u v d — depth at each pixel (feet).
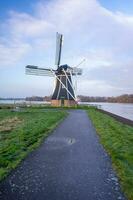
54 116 99.66
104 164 28.27
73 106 191.21
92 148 37.35
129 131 58.18
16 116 99.96
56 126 65.92
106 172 25.25
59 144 40.29
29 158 30.78
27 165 27.63
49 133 52.75
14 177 23.53
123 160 29.68
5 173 24.25
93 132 55.16
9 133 51.19
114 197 19.20
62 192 20.10
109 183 22.12
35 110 153.28
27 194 19.63
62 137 47.57
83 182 22.36
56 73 199.41
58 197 19.13
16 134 49.01
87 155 32.71
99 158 31.09
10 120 81.71
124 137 48.39
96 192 20.13
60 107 186.91
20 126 64.13
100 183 22.12
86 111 150.71
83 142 42.34
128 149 36.40
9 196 19.22
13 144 38.47
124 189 20.39
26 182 22.25
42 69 200.03
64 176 23.97
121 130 59.41
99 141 43.37
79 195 19.53
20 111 139.44
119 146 38.52
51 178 23.36
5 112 128.67
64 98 195.11
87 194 19.74
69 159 30.50
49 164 28.14
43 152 34.32
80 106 192.85
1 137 45.65
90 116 104.99
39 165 27.71
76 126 66.80
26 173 24.77
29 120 81.71
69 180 22.85
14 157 30.71
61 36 199.72
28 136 46.52
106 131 56.24
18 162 28.32
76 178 23.43
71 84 199.41
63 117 97.45
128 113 190.49
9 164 27.40
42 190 20.47
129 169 25.79
